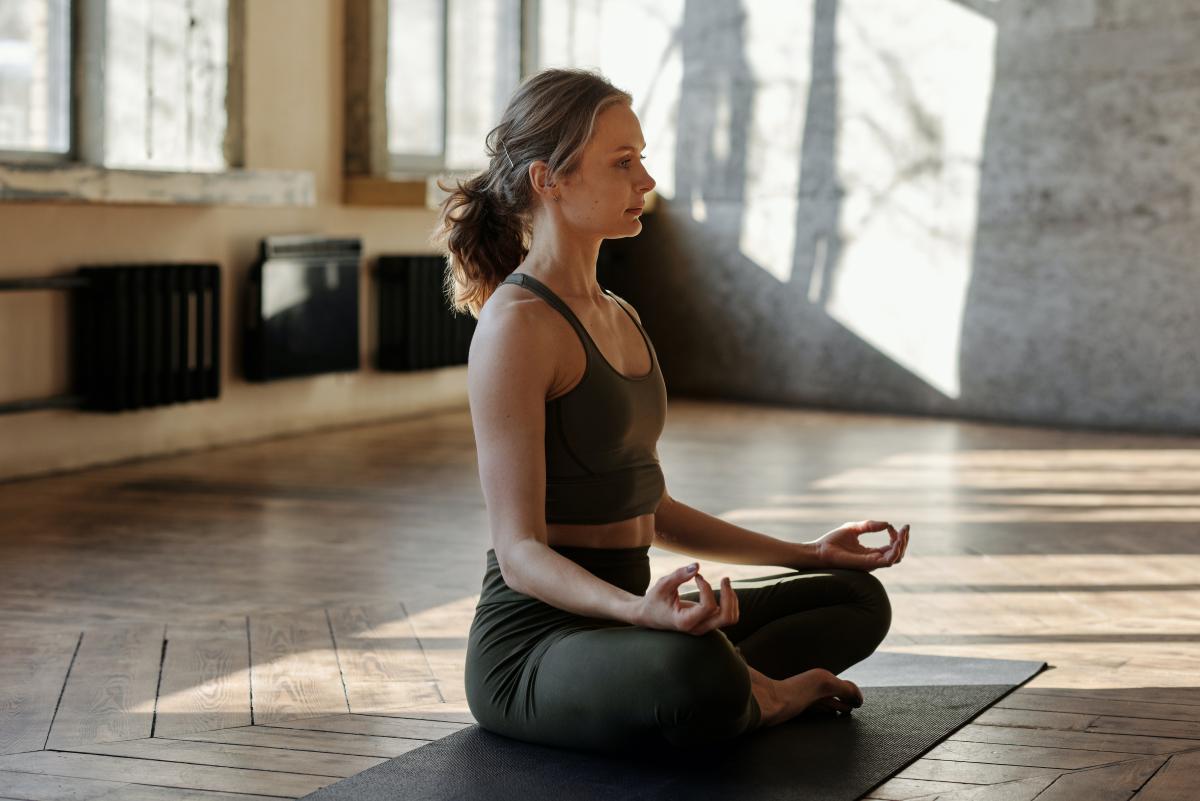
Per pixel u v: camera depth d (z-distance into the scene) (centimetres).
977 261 771
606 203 212
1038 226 752
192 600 346
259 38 636
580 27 865
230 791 209
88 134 558
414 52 743
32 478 536
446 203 229
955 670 279
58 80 549
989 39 758
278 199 617
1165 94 716
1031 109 749
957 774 213
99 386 554
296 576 376
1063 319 750
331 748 231
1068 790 207
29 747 232
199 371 596
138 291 559
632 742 205
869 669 281
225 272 624
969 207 771
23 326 529
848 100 801
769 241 830
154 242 586
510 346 205
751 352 841
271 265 630
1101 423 744
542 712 212
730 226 842
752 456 623
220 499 498
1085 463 611
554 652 211
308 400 680
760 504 501
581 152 211
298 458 597
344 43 689
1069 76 738
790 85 818
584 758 215
